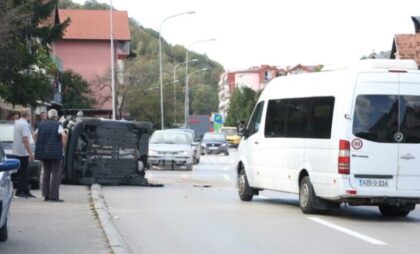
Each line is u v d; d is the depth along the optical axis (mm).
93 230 12844
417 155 14984
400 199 14953
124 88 82625
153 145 36281
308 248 11586
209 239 12484
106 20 91062
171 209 17109
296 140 16719
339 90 15305
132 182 24547
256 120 19266
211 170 36625
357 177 14820
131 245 11812
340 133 14953
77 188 22000
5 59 30656
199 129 93688
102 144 23922
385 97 15031
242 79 187875
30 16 30547
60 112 49656
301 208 16438
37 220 14062
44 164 17484
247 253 11109
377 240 12492
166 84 93688
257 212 16641
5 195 10156
